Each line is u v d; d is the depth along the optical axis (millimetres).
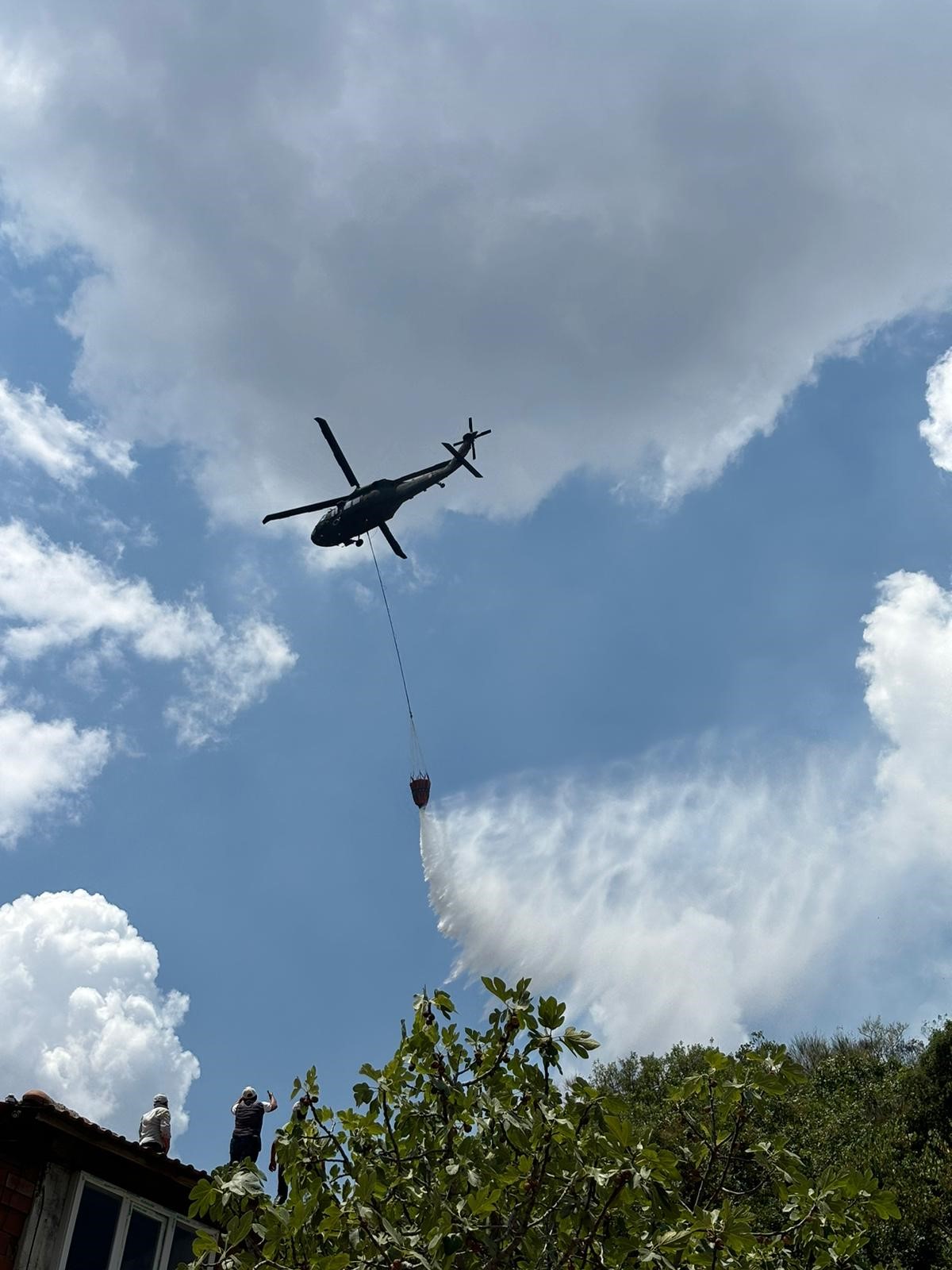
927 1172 25062
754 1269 11383
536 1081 11352
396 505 37250
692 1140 12664
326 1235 10992
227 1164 11836
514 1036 11805
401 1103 12102
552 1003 11602
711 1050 12508
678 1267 10375
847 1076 34125
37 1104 13984
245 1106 16531
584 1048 11320
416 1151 11727
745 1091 12266
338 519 37219
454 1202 10992
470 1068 12195
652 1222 11156
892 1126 27734
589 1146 10719
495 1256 10570
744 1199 12133
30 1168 14219
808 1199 11555
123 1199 14914
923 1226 23719
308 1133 12227
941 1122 27484
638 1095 36375
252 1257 10789
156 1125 16297
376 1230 10766
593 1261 10531
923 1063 29016
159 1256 15031
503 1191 11086
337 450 37094
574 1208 10625
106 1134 14641
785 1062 12383
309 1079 12734
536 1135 10742
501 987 12016
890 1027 37938
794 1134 30188
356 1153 12016
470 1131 11797
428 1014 12445
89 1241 14383
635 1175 10211
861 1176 11547
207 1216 15695
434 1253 10141
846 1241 11375
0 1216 13703
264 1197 11305
